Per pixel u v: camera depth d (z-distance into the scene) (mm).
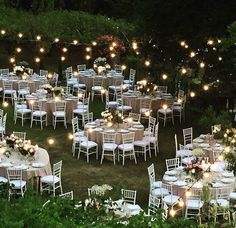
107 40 27781
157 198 13711
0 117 20594
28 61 28891
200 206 13703
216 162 16000
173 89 23875
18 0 32469
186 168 14523
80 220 6578
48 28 28062
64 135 20500
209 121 14844
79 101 23516
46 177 15359
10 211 6145
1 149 15969
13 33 27828
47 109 21297
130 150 18094
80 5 33750
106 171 17344
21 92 23188
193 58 23547
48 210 6367
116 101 22766
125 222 6902
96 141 18344
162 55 25172
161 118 22109
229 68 20078
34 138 20016
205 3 21172
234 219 11211
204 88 20531
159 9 22250
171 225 6891
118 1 31188
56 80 25203
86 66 28672
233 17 20750
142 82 22312
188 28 22266
